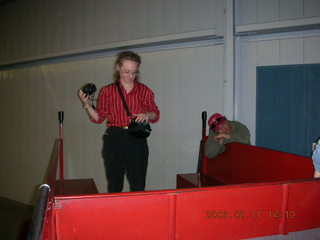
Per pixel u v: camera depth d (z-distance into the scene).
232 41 3.22
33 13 4.95
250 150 2.24
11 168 5.58
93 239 1.08
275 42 3.23
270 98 3.29
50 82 4.87
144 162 1.91
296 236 1.31
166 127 3.82
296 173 1.79
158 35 3.72
